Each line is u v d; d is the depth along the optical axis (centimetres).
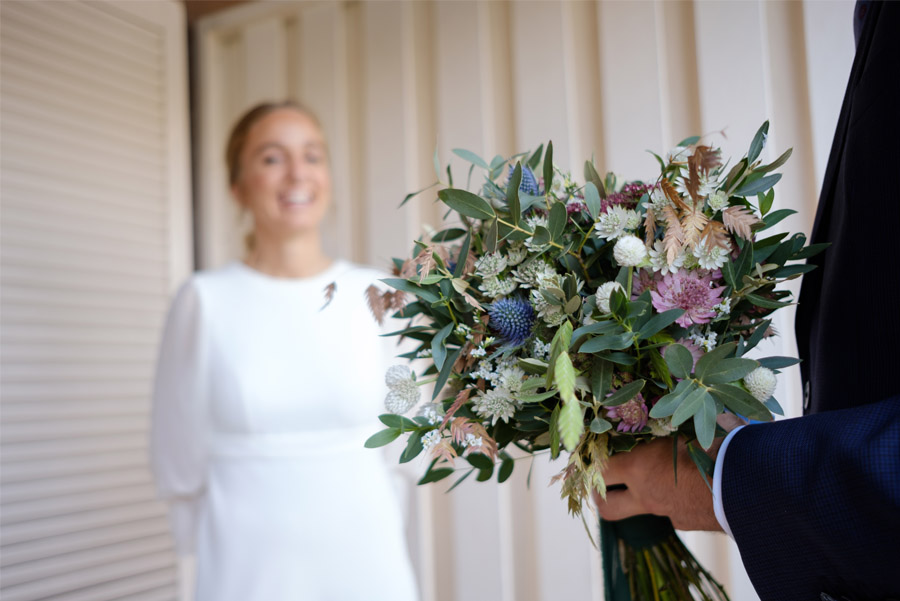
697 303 79
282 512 162
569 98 191
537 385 76
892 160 73
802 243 88
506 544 196
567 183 97
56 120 204
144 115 229
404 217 215
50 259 200
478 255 96
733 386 74
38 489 191
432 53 217
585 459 84
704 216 78
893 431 62
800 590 69
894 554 60
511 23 201
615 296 76
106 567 203
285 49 244
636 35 182
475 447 78
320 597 159
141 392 220
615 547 105
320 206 190
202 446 178
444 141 210
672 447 89
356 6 232
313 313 176
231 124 252
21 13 198
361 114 228
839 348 79
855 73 84
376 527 166
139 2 229
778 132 164
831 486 64
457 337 93
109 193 217
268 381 169
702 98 171
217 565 161
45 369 196
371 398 174
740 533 73
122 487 211
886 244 73
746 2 167
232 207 247
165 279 231
